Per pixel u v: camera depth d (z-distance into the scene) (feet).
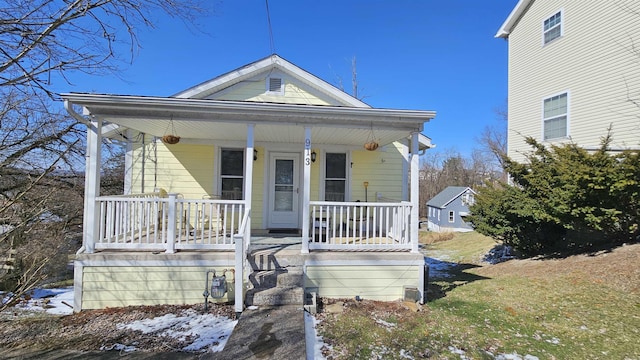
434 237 69.10
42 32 16.35
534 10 42.80
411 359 12.31
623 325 15.16
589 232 29.37
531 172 30.04
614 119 32.50
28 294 19.52
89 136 17.61
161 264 17.60
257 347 12.32
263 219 27.48
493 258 37.22
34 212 19.36
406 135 22.88
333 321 15.42
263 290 16.67
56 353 12.66
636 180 22.67
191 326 14.93
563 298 19.02
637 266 20.95
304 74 28.27
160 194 25.77
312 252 18.83
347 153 28.84
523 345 13.66
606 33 33.35
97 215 17.97
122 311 16.69
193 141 26.76
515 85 46.11
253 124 18.83
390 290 18.66
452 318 16.48
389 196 29.22
